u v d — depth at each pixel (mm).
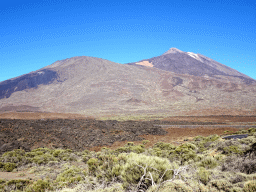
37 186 6957
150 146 24594
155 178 4680
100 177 6680
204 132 36312
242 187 4102
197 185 4359
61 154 15922
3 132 21812
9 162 11930
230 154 8539
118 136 29891
